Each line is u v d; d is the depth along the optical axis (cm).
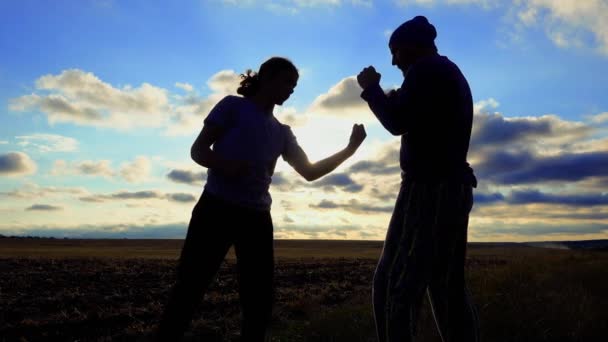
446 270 302
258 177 354
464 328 306
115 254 3459
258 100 363
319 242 11375
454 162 292
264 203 361
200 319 684
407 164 299
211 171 356
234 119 350
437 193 290
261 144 353
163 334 347
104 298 919
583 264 1095
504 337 457
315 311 723
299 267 1912
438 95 288
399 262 294
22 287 1111
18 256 2662
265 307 363
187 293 349
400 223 298
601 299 599
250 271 361
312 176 387
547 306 531
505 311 516
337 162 380
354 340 495
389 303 292
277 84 359
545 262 1198
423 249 291
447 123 290
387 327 290
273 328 604
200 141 348
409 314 289
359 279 1378
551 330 463
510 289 669
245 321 363
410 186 296
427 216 290
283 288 1129
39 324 668
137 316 730
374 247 8094
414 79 291
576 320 482
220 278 1308
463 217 297
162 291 1038
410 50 317
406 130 293
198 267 350
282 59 361
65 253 3538
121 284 1195
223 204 347
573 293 602
